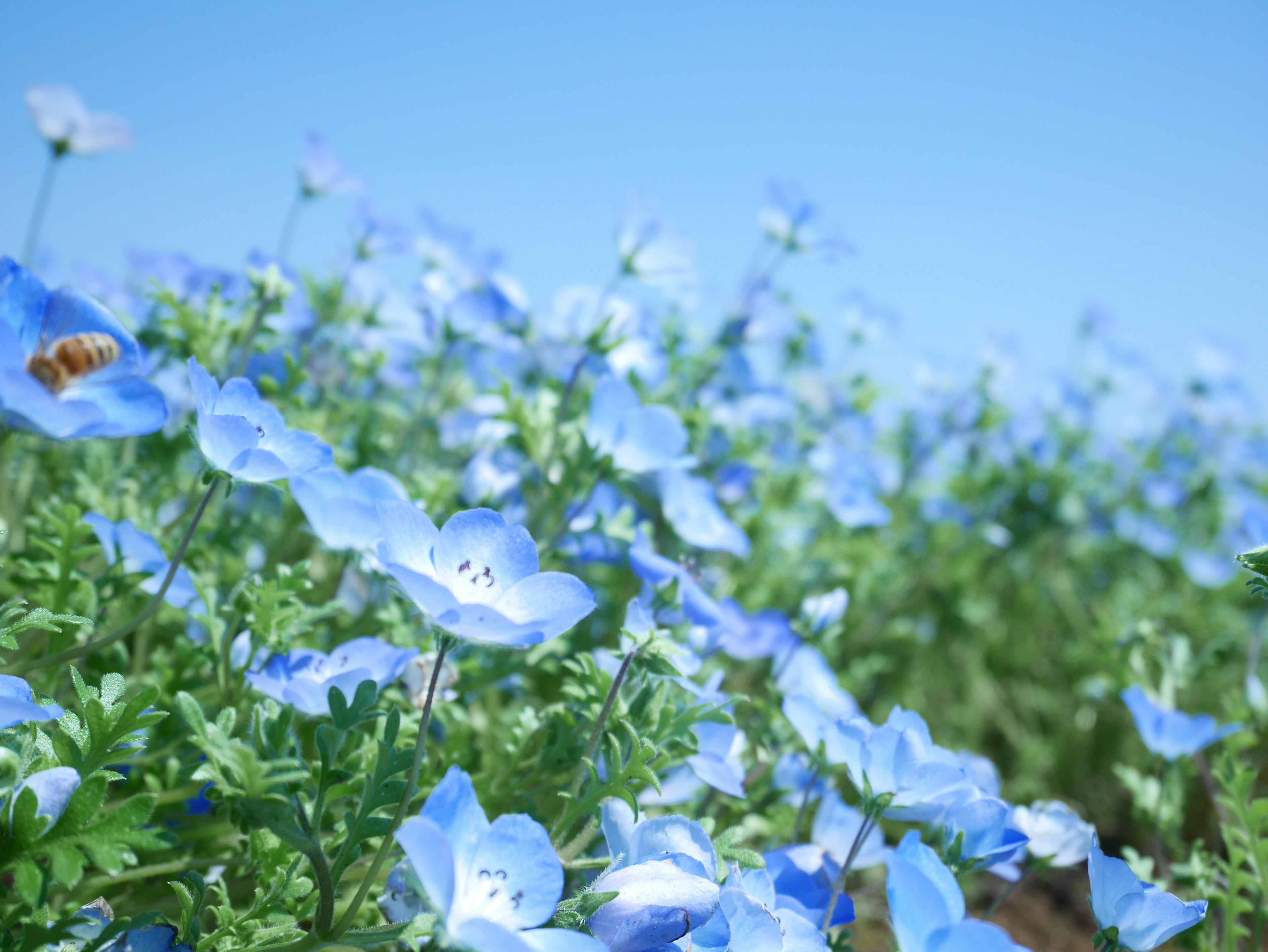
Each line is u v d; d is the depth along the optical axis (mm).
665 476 276
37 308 170
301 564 215
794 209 422
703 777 201
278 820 155
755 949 166
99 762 163
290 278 310
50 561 234
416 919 146
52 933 152
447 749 234
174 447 297
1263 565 189
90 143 327
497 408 336
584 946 142
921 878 147
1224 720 463
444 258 396
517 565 159
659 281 336
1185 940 244
